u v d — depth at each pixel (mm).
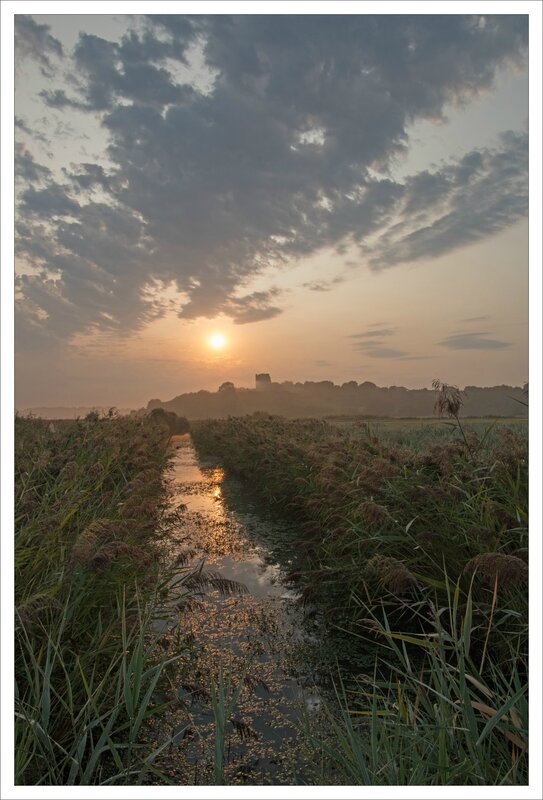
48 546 4398
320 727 3541
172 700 3666
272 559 7633
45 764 2879
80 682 3445
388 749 2572
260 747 3355
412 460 6734
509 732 2600
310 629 5160
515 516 4324
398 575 4109
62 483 6027
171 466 18719
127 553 3945
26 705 3094
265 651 4711
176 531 9398
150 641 4430
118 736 3381
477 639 4266
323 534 7629
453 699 3373
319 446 9977
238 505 11875
